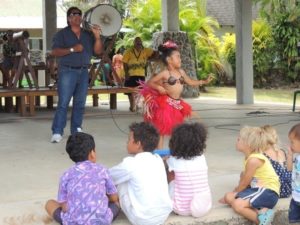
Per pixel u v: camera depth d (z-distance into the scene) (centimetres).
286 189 408
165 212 352
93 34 673
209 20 1884
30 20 2184
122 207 357
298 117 940
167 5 1384
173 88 496
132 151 364
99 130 796
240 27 1193
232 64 1981
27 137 726
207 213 381
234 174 498
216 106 1163
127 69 1056
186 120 518
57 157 581
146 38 1778
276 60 1959
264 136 391
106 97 1522
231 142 673
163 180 355
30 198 418
